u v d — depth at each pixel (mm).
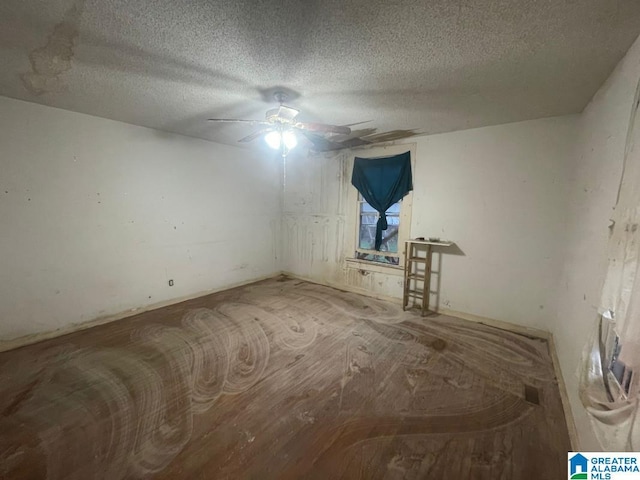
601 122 1895
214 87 2176
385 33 1471
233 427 1718
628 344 914
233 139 3953
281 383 2135
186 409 1861
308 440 1629
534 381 2180
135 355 2500
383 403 1931
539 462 1497
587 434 1390
